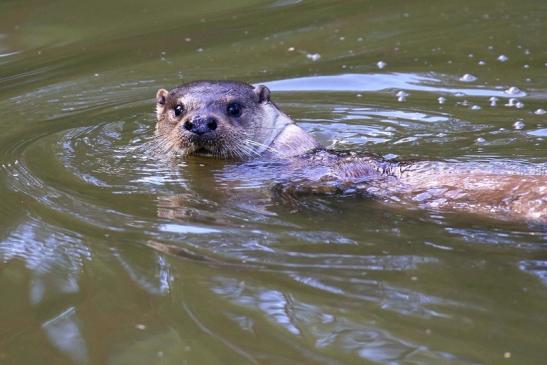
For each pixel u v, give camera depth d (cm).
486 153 1123
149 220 926
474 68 1536
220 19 1880
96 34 1816
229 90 1142
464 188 955
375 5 1945
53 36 1809
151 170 1088
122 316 742
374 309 721
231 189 1009
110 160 1134
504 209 912
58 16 1923
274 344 683
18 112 1403
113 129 1290
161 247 859
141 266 823
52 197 1004
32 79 1580
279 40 1734
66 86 1531
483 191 940
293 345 680
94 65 1639
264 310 731
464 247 831
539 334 672
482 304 718
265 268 802
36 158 1153
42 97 1480
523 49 1623
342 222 905
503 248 826
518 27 1747
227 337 696
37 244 888
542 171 978
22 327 739
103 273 818
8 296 791
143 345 697
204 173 1067
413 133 1244
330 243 851
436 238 855
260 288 765
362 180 1016
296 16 1888
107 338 712
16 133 1289
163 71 1586
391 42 1698
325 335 690
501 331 680
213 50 1692
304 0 1984
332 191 997
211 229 895
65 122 1338
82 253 860
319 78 1518
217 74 1555
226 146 1096
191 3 1977
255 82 1508
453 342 669
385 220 910
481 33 1723
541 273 769
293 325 706
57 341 714
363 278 774
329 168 1052
